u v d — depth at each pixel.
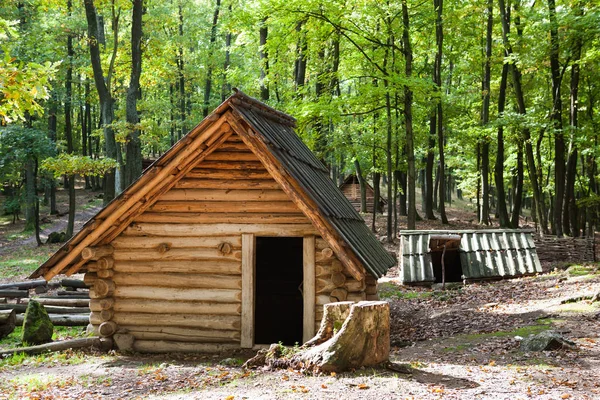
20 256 28.14
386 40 23.16
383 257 12.12
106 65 31.77
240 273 10.18
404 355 9.46
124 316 10.44
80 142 55.75
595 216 29.23
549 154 32.09
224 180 10.27
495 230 19.72
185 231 10.31
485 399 6.18
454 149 37.38
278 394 6.45
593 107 28.59
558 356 8.38
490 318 12.32
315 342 7.86
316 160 14.13
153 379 7.94
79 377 8.20
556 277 16.88
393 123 26.39
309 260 9.93
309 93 24.53
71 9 30.50
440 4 27.73
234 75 27.59
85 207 45.66
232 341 10.16
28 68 7.93
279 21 21.09
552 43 22.97
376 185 31.61
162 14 31.75
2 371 8.76
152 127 24.62
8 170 34.47
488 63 28.84
